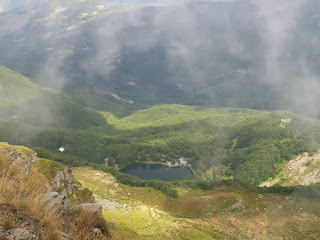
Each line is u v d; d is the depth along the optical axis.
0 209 9.82
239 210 92.62
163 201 103.88
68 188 48.16
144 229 66.75
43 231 9.95
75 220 13.04
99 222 14.38
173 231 69.88
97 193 100.75
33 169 29.45
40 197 12.05
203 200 100.88
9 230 8.97
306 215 81.75
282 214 85.31
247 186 109.00
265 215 86.94
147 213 82.69
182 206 100.44
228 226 83.19
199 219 89.00
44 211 10.99
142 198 106.25
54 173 46.91
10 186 11.59
